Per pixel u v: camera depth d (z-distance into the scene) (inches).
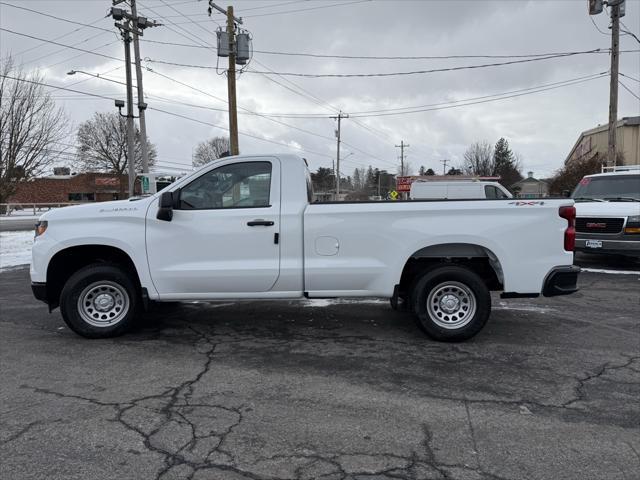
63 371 183.0
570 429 138.8
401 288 227.6
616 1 762.2
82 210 218.5
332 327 241.4
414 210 208.5
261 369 185.2
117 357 198.2
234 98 823.7
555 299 304.2
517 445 130.2
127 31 981.2
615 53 776.9
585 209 407.5
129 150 1005.8
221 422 142.9
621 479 114.8
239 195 216.4
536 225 207.0
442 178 1160.2
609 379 175.0
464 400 157.8
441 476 116.1
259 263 212.8
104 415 147.2
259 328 239.9
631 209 388.8
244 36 816.9
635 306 285.3
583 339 221.5
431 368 185.8
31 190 2600.9
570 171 1499.8
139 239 213.2
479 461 122.6
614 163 786.8
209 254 213.5
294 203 213.2
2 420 144.1
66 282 222.2
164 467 120.0
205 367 187.2
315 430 138.3
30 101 681.6
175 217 213.0
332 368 186.1
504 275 208.4
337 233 211.0
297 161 216.4
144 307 219.3
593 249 400.5
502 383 171.5
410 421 143.6
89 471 118.2
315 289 214.8
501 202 208.5
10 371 183.2
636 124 1512.1
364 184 3821.4
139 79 1018.7
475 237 206.7
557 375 178.7
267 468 119.6
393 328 239.6
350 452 126.8
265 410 150.7
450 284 212.7
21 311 278.7
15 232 825.5
